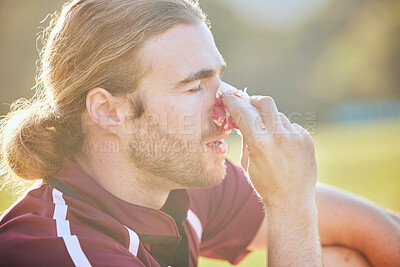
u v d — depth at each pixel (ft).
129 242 10.41
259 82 328.90
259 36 340.80
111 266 9.31
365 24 360.07
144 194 12.09
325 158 86.69
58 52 11.90
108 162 11.84
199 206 13.64
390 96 352.49
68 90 11.77
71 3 12.09
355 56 360.07
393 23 345.10
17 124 12.40
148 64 11.41
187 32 11.59
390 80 352.08
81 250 9.38
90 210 10.48
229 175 14.55
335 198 13.94
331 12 381.60
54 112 12.05
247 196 14.34
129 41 11.33
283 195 11.38
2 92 167.43
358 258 13.38
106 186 11.89
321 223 13.64
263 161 11.42
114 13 11.42
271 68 340.18
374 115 326.85
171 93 11.50
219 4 302.45
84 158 12.08
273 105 11.84
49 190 10.80
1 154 12.92
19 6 171.42
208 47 11.85
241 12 324.39
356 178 58.34
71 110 11.92
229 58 307.17
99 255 9.43
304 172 11.52
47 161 11.76
